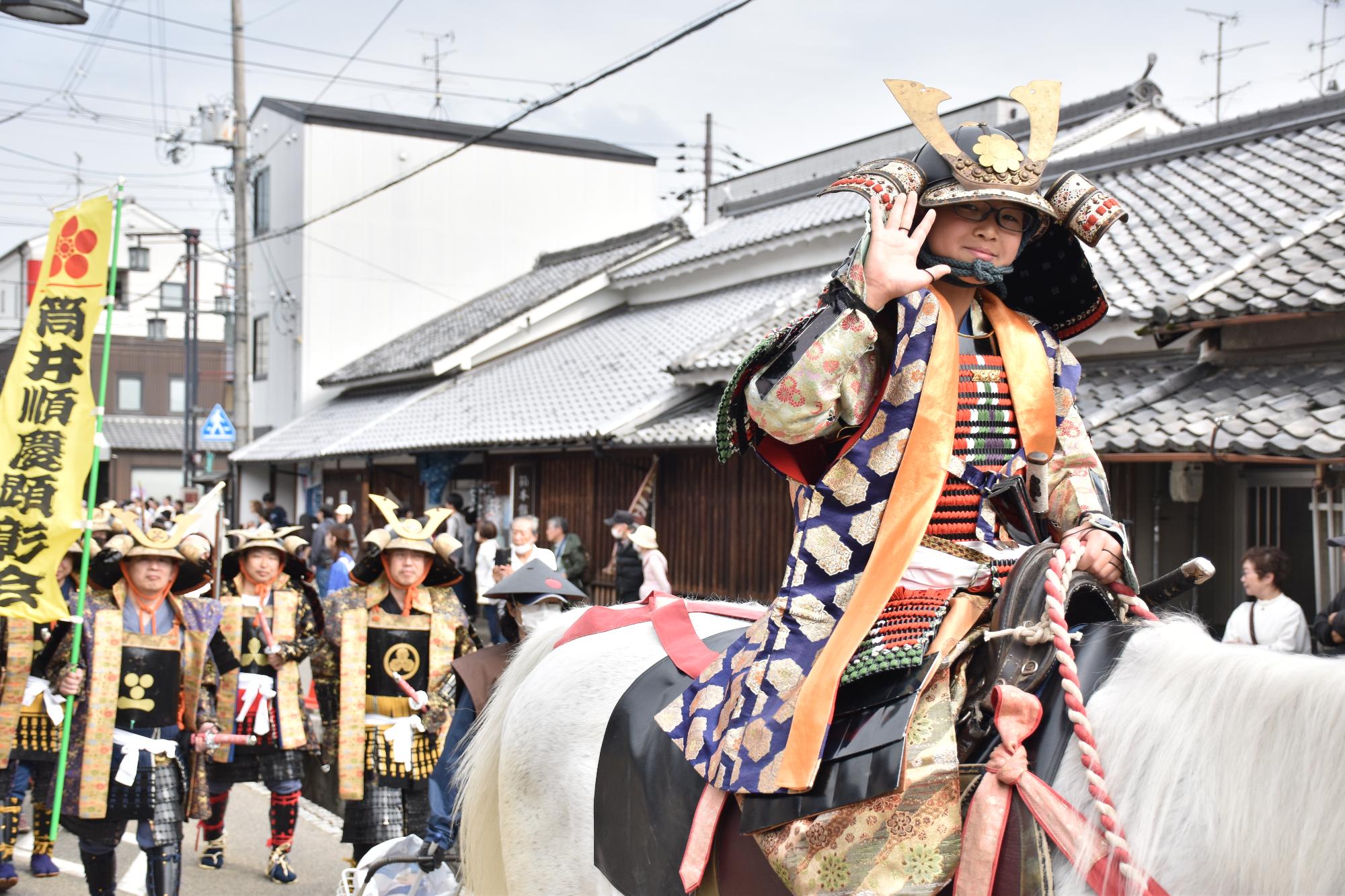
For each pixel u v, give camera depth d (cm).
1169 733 188
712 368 1144
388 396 2175
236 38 1783
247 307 1828
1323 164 877
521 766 303
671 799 249
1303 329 686
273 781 596
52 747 552
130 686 497
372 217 2519
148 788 489
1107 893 176
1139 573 775
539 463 1516
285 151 2573
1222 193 908
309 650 610
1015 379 222
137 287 3959
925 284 195
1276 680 182
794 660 221
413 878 418
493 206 2619
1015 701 194
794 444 214
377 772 529
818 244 1438
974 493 220
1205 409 670
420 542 541
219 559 790
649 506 1266
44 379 554
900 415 212
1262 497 728
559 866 291
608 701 290
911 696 210
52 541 523
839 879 206
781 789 213
